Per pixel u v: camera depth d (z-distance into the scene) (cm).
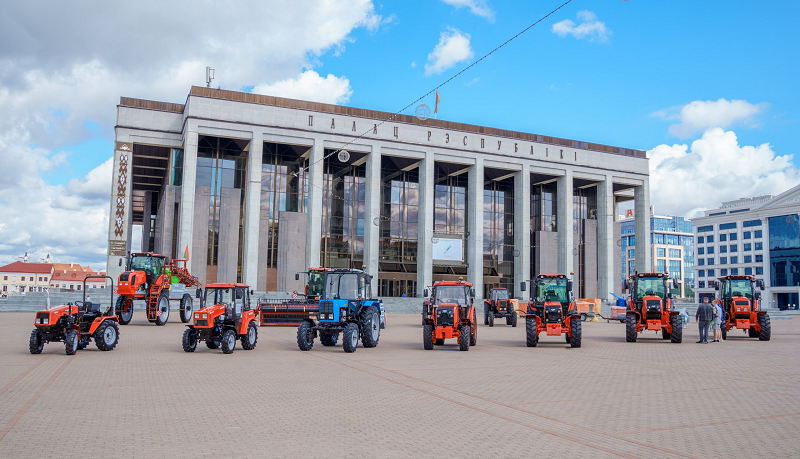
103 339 1941
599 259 7412
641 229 7631
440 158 6556
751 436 866
